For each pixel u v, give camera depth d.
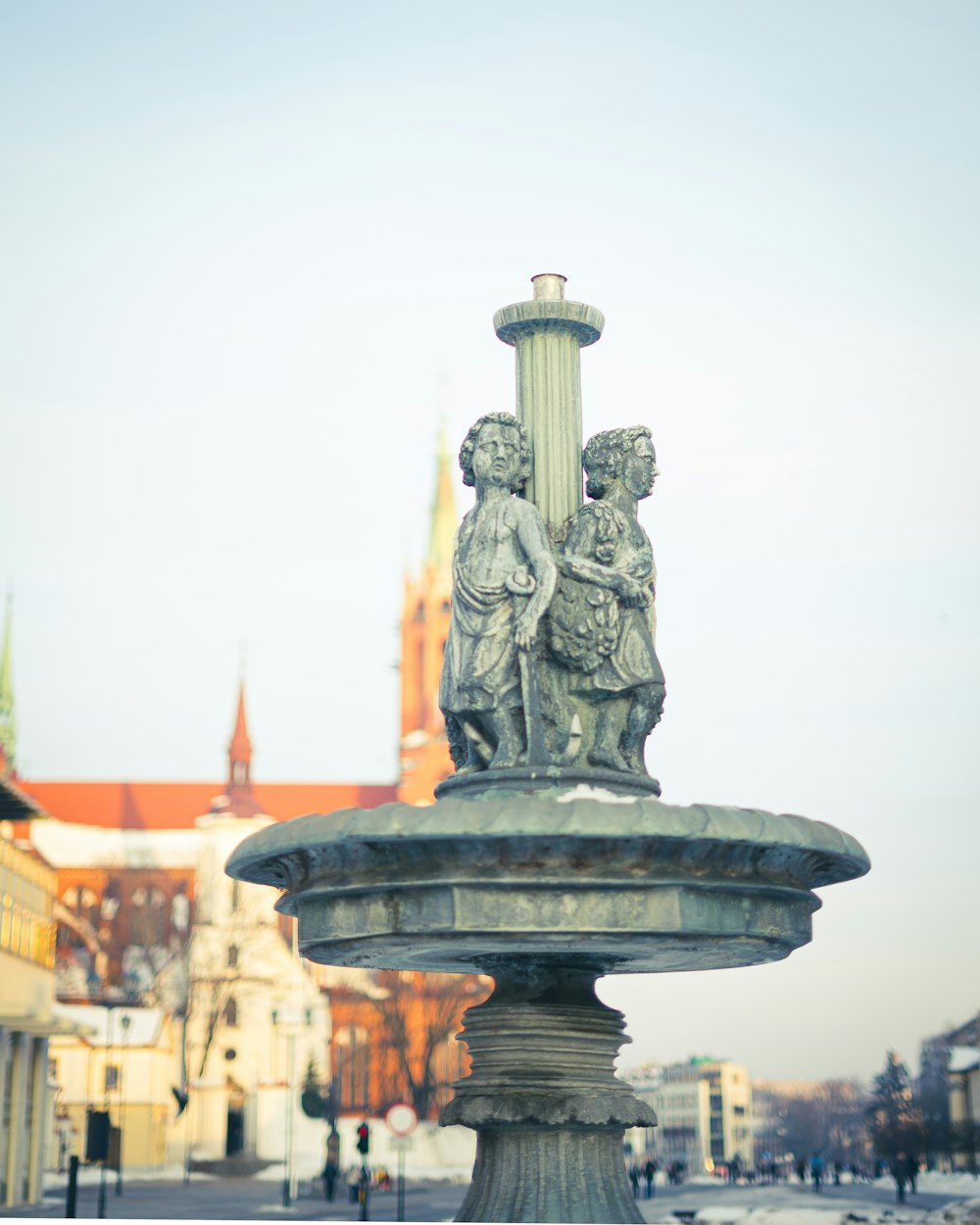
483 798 12.23
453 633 12.79
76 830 160.75
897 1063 136.25
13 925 51.81
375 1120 114.25
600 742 12.57
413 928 11.12
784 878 11.59
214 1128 122.81
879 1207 52.94
